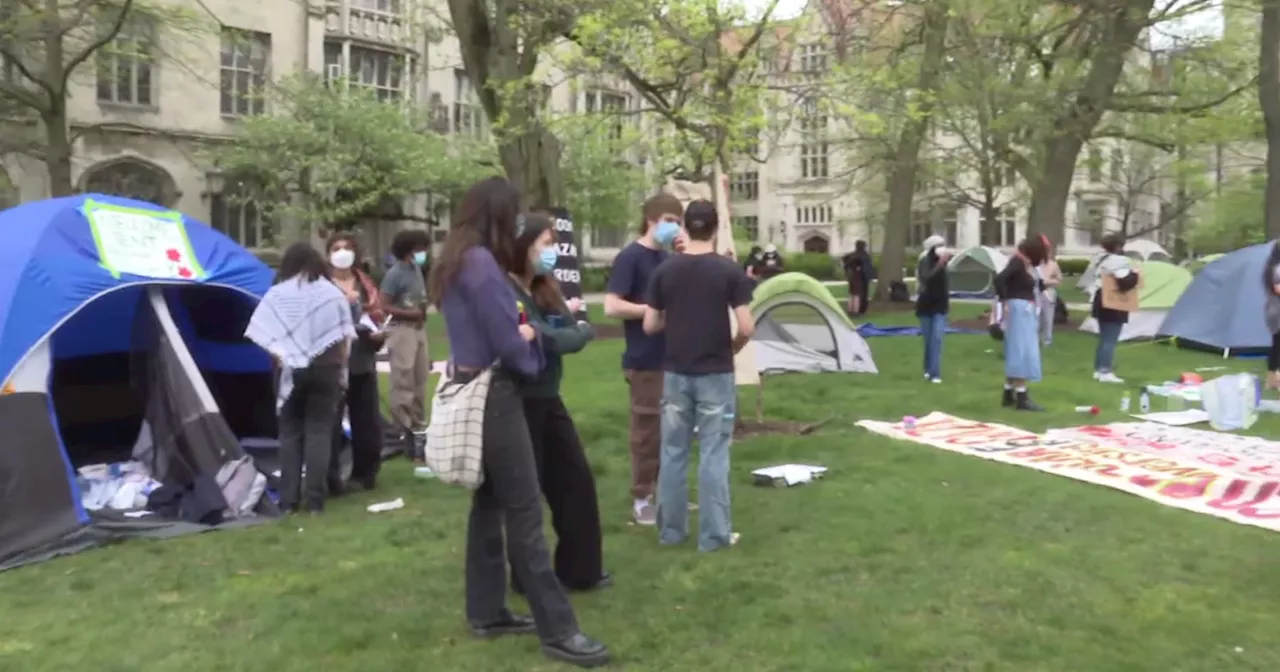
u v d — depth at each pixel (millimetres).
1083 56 18188
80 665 4176
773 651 4227
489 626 4457
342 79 27719
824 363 13320
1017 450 8094
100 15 21047
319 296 6680
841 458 7906
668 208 6000
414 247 8492
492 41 14547
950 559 5395
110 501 6898
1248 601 4723
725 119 10195
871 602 4758
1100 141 33031
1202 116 18812
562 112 14086
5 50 18656
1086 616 4559
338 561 5617
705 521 5609
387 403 10953
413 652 4293
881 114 12758
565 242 8297
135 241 7199
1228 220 40969
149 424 7676
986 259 30047
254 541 6031
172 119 28531
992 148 21906
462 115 34406
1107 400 10680
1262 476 7027
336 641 4387
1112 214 49688
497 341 4074
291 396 6754
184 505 6574
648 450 6180
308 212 26828
